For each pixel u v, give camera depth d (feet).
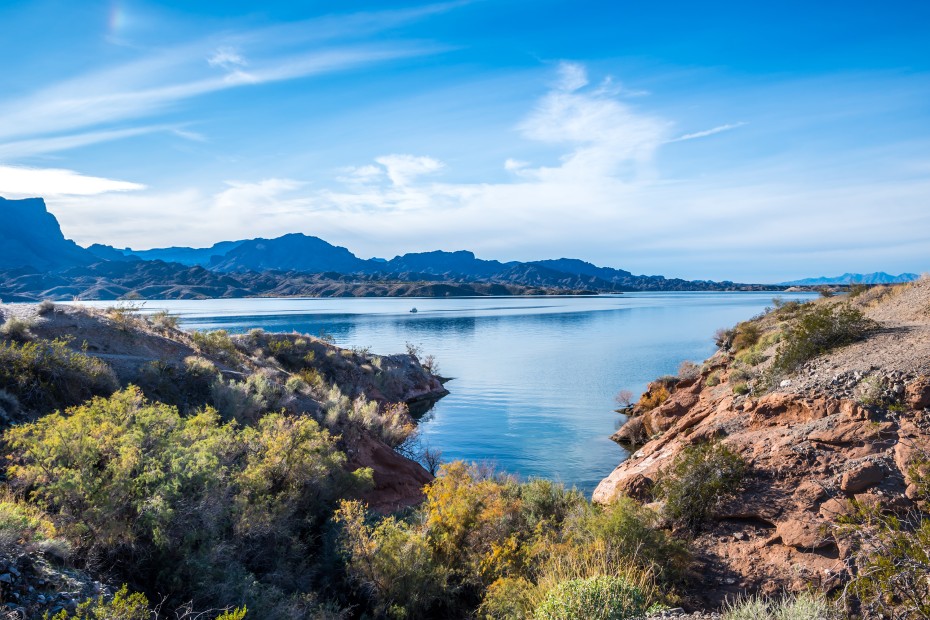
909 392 35.55
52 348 52.80
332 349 143.13
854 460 31.89
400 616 30.68
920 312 62.59
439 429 118.01
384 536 35.86
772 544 28.84
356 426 70.38
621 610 21.54
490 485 40.50
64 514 27.02
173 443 35.12
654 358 244.22
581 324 467.11
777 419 42.04
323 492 43.62
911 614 17.29
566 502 41.98
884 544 18.84
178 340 79.87
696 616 21.09
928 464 26.78
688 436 48.32
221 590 27.61
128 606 20.68
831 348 53.06
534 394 162.50
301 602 30.37
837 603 20.15
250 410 61.05
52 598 20.67
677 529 32.48
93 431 33.01
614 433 109.81
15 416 42.65
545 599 23.12
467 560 34.96
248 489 35.81
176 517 28.94
